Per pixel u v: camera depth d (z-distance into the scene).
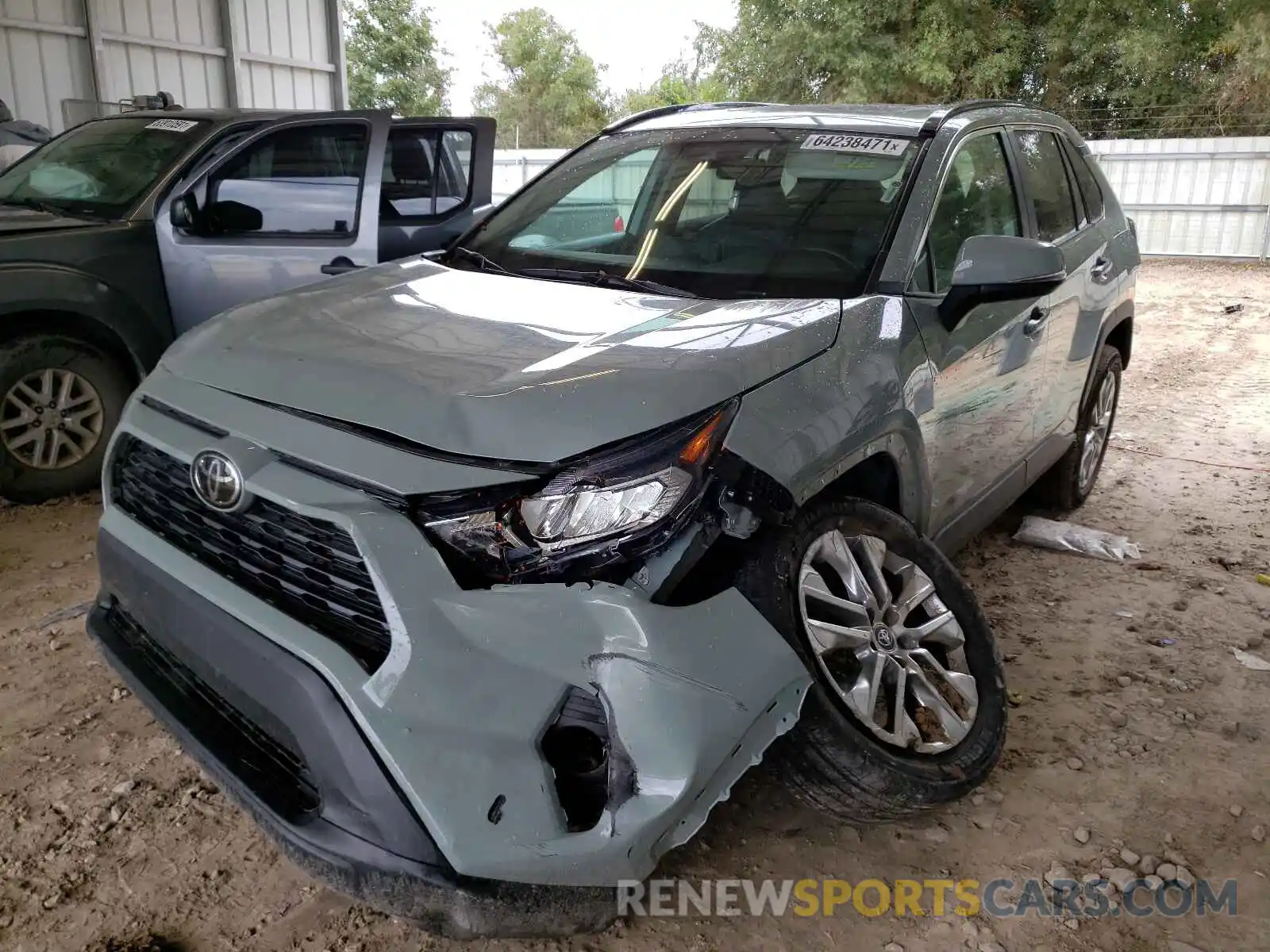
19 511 4.44
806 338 2.33
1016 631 3.60
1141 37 22.42
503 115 43.69
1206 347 9.72
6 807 2.47
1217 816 2.61
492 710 1.72
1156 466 5.64
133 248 4.56
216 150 4.80
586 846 1.73
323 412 1.98
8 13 10.25
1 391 4.33
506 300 2.63
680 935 2.16
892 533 2.54
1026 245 2.66
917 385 2.64
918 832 2.52
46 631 3.34
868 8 23.50
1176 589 3.98
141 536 2.22
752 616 1.94
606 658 1.78
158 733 2.82
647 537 1.85
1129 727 3.01
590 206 3.39
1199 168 17.89
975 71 23.38
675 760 1.77
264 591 1.94
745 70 26.14
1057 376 3.88
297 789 1.92
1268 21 21.81
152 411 2.27
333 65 14.28
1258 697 3.19
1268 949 2.18
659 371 2.03
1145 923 2.25
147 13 11.62
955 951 2.15
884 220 2.88
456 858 1.68
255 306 2.64
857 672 2.39
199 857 2.35
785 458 2.10
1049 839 2.51
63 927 2.12
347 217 5.02
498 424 1.87
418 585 1.73
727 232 3.01
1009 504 3.73
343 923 2.16
